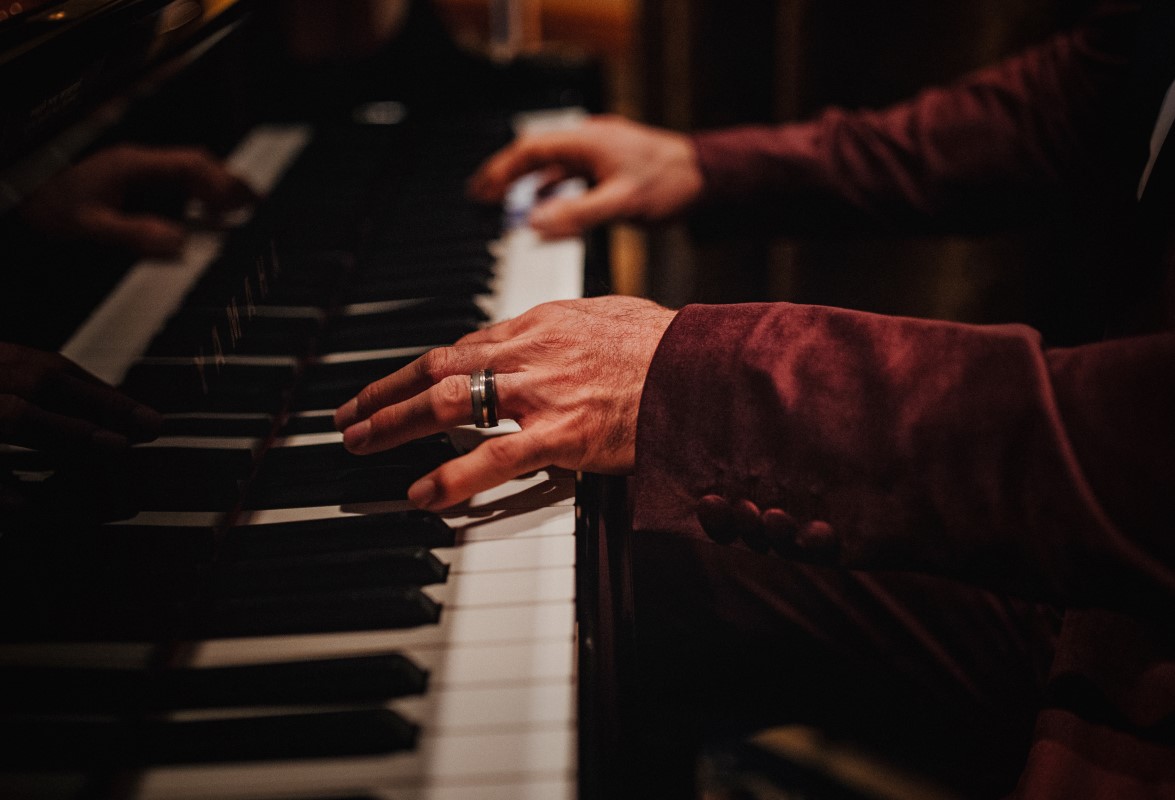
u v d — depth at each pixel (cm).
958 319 223
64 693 63
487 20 278
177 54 109
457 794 57
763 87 268
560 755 59
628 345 81
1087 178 130
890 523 72
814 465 73
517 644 67
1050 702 78
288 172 144
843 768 160
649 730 102
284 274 114
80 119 92
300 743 60
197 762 59
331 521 78
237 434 87
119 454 80
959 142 138
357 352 103
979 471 70
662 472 77
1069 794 70
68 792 58
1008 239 209
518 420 79
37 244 84
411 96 173
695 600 103
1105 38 131
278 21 162
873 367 74
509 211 139
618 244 305
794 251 253
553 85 177
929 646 98
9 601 69
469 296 112
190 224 124
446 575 74
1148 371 67
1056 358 71
